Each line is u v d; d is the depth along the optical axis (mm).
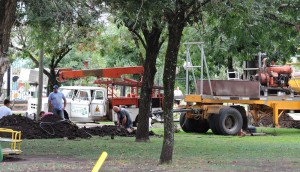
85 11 19031
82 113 35625
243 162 14906
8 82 40750
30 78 36000
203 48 29297
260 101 31250
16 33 30172
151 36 21781
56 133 23625
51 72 35625
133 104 36531
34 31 24359
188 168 13164
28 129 23281
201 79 30172
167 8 13820
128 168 13133
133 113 36250
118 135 25906
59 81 35781
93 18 19094
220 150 18688
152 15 14680
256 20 17859
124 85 36594
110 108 36281
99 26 22469
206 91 30328
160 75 44000
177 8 13883
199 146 20359
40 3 19234
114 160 15062
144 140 22141
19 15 20031
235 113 29422
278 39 19984
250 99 30953
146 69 22078
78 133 24109
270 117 32719
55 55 35375
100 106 36000
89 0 18062
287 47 20406
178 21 13977
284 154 17359
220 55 28875
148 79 22062
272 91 31891
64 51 35438
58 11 19094
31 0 19141
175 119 37156
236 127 29406
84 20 19109
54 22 20359
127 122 27438
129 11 14875
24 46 31625
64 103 27984
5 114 24141
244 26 18578
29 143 20641
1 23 12773
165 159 14062
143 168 13133
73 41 27953
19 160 14984
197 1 14203
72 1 18578
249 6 15117
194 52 32281
